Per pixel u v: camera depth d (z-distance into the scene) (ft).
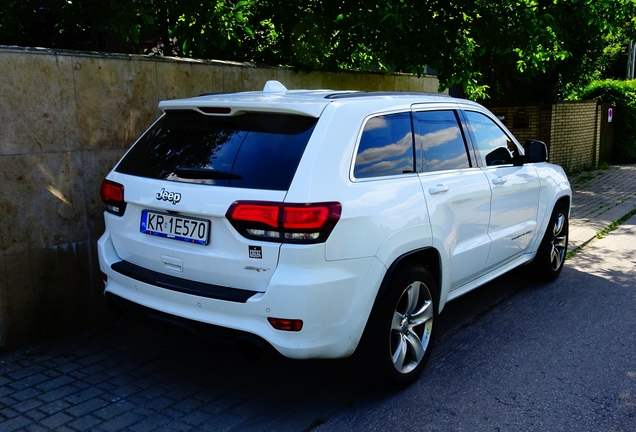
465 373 13.66
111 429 11.00
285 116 11.40
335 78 23.02
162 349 14.53
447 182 13.82
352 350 11.30
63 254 15.05
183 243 11.26
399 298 12.08
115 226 12.60
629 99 55.77
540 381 13.30
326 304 10.53
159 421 11.32
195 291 10.94
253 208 10.30
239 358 14.14
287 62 23.25
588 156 51.93
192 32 20.33
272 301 10.24
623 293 19.56
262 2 22.65
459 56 25.04
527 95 46.70
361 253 11.02
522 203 17.63
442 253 13.39
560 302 18.62
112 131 15.71
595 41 42.50
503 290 19.77
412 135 13.42
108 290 12.66
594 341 15.57
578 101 48.16
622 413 11.95
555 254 20.47
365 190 11.36
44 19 21.53
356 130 11.75
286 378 13.23
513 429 11.34
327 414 11.79
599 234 28.12
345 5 22.44
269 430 11.16
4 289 14.02
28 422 11.17
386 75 25.48
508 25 24.75
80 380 12.84
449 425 11.46
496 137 17.07
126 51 23.29
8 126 13.66
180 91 17.25
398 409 12.02
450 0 23.97
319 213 10.27
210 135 11.88
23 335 14.49
